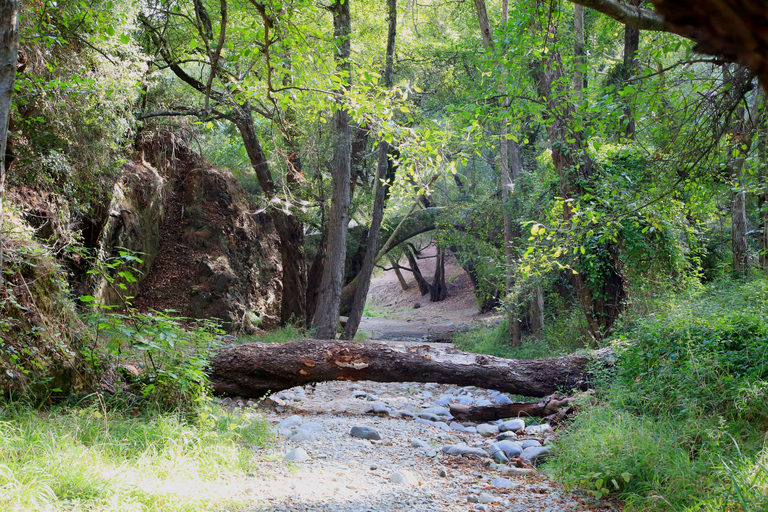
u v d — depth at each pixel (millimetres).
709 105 5453
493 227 17453
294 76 6637
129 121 9477
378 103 6246
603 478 4406
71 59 7676
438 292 36062
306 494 4074
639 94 6324
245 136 14438
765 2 806
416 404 8750
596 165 10234
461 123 12672
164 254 15773
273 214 16062
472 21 19484
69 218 8992
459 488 4641
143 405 5562
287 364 7742
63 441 4035
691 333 6367
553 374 7910
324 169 15438
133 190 14375
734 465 3900
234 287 16219
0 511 2898
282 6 6078
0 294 5141
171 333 5375
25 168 7402
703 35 918
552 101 10188
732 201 12578
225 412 6125
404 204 20938
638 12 2971
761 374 5316
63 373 5547
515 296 14305
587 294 11031
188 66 16750
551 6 7051
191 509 3439
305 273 17594
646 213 6301
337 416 7508
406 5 17672
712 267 14688
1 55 3520
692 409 5121
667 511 3799
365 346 8070
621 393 6195
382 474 4902
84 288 10547
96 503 3303
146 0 9445
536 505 4207
